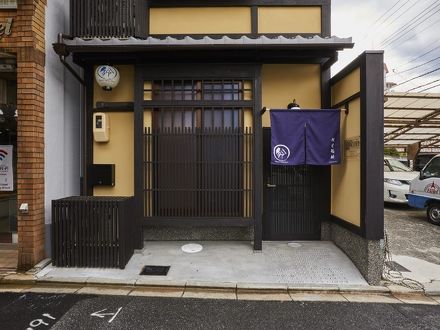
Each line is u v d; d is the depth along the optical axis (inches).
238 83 219.6
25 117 181.3
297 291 161.2
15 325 127.3
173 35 235.3
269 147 235.5
